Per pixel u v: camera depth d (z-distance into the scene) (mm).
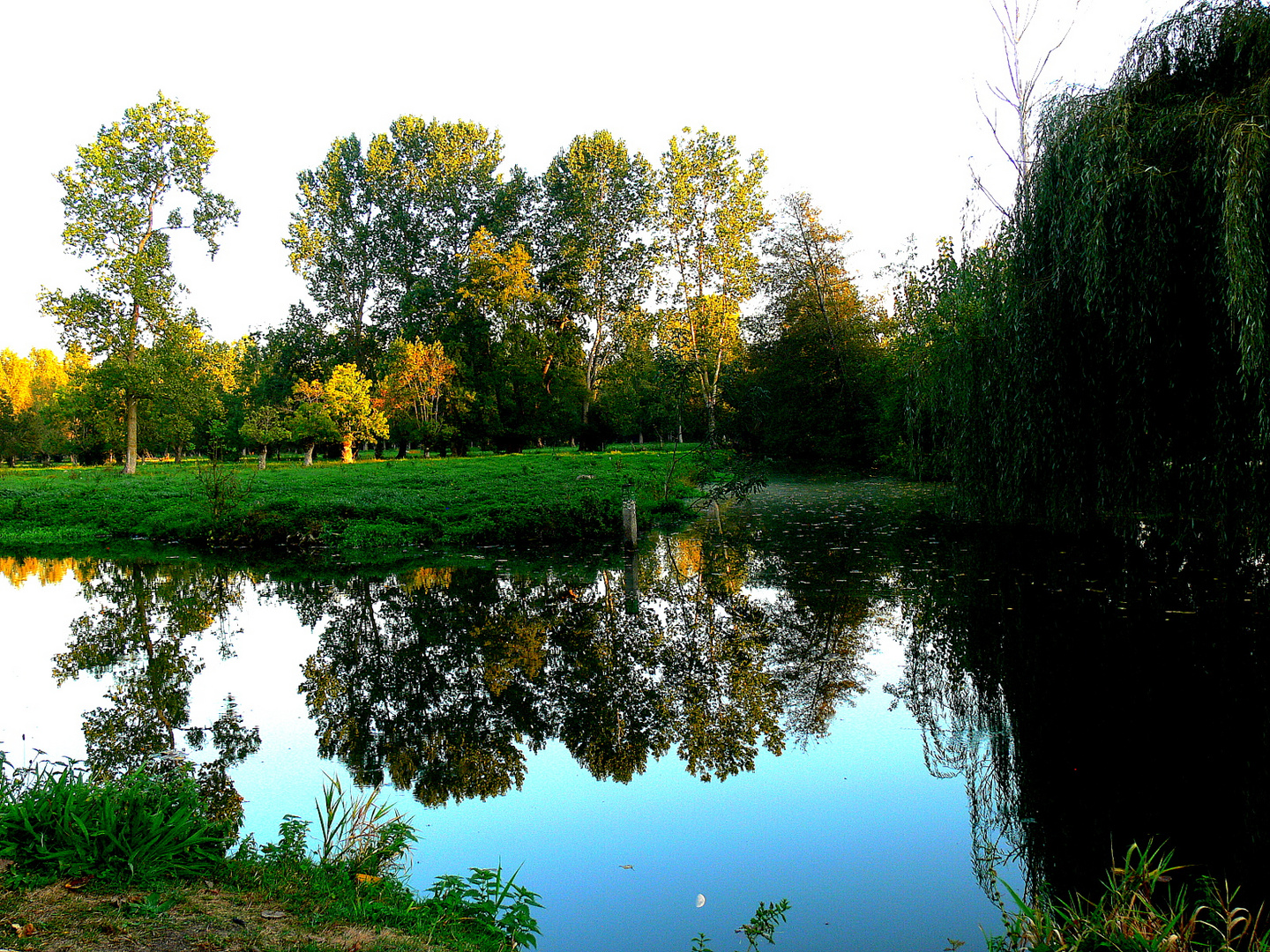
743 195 42375
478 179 54531
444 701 8109
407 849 4852
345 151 54156
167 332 36469
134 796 4094
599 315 54438
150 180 37312
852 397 33031
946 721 7105
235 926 3346
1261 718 6684
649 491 24391
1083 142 8062
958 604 10867
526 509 19969
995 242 10297
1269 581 11055
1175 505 8836
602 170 49719
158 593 13977
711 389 23812
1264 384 6824
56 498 24766
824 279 33719
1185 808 5379
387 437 47438
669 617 11258
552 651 9812
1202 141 7289
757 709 7676
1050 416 8836
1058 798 5621
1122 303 7855
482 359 51469
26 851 3752
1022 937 3752
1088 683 7652
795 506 24234
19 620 11961
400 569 15922
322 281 54062
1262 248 6652
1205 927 4027
